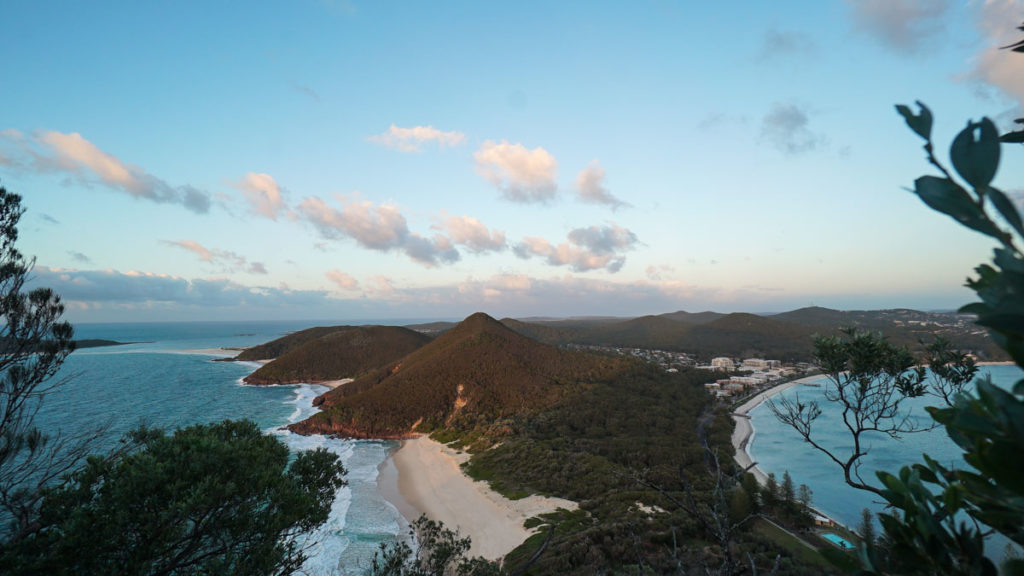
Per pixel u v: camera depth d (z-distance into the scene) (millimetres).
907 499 1729
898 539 1688
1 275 7926
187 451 8727
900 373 5930
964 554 1517
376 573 14625
